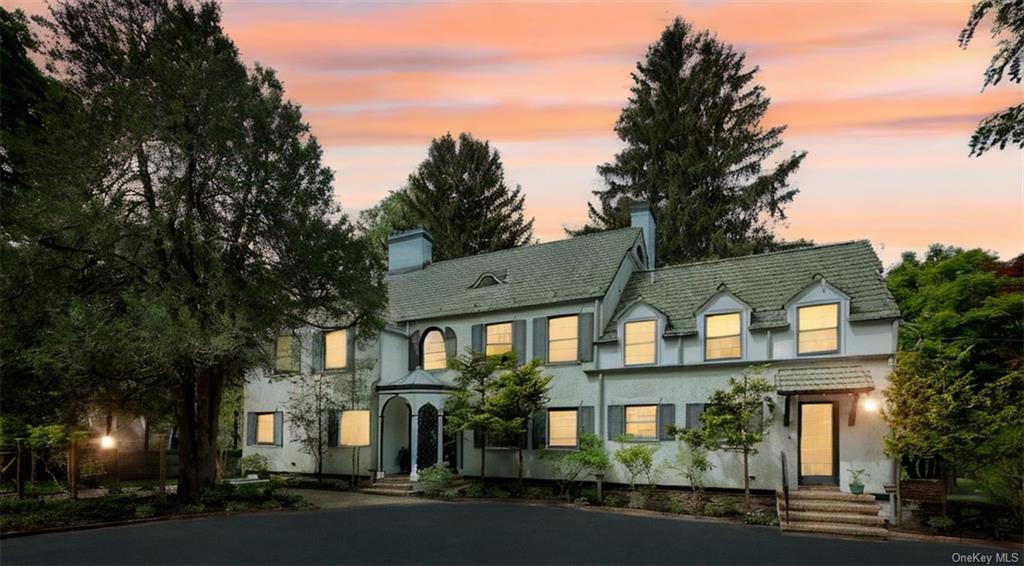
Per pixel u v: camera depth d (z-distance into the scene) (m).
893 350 16.00
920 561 10.52
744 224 34.75
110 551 10.95
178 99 15.75
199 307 15.63
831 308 17.17
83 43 15.64
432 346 24.64
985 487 13.50
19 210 13.52
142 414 17.97
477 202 47.50
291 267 17.44
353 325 19.22
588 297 20.83
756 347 17.98
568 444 20.84
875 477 15.47
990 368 18.80
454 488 20.41
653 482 18.81
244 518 15.11
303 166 17.83
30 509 14.60
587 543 11.86
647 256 26.03
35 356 14.34
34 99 16.97
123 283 15.80
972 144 12.34
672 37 37.84
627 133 38.34
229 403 28.36
